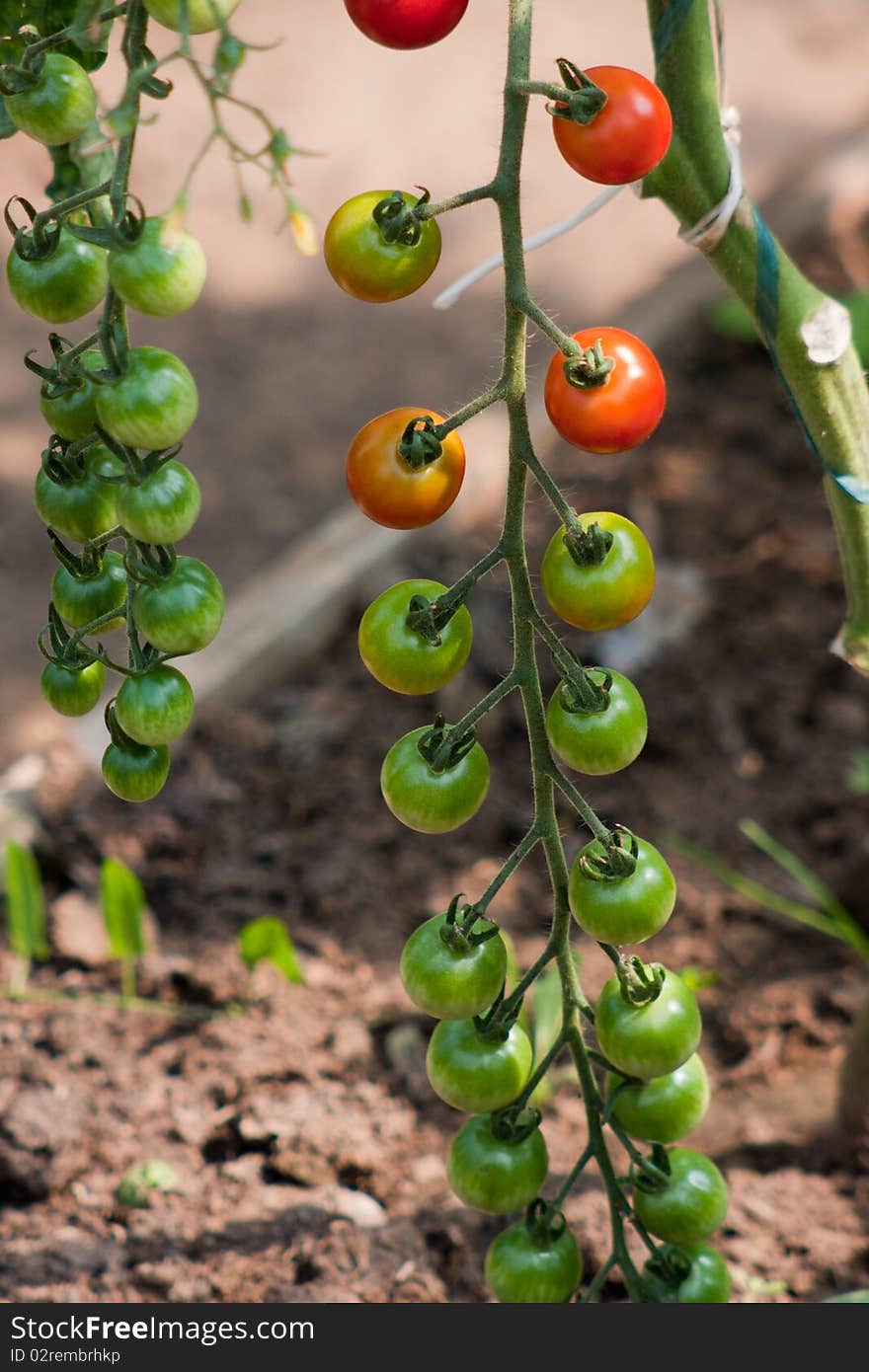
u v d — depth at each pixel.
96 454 0.83
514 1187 0.87
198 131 2.95
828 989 1.33
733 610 1.74
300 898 1.42
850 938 1.21
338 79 3.21
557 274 2.58
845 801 1.51
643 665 1.67
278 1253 1.09
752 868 1.46
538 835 0.84
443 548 1.78
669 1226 0.89
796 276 0.91
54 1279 1.09
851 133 2.68
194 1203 1.12
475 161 2.91
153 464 0.79
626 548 0.80
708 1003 1.34
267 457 2.25
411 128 3.03
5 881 1.35
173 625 0.80
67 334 2.50
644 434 0.79
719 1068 1.29
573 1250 0.90
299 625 1.68
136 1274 1.09
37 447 2.26
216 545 2.07
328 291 2.61
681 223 0.90
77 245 0.80
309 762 1.56
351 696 1.66
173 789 1.52
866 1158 1.16
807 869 1.45
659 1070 0.84
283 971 1.26
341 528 1.81
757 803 1.52
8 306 2.56
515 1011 0.86
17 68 0.78
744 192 0.89
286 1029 1.27
